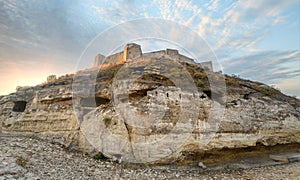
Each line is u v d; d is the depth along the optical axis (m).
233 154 12.91
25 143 11.66
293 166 12.96
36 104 14.88
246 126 13.89
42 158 9.63
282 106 17.77
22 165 7.85
